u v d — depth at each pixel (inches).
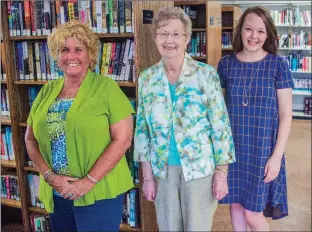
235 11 219.9
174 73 73.8
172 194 77.2
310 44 287.6
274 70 80.0
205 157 74.3
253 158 83.7
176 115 73.4
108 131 72.4
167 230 79.7
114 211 75.8
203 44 174.1
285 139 81.4
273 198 85.9
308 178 165.6
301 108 311.1
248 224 91.9
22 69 118.0
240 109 83.4
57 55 72.2
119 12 100.4
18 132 120.4
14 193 126.9
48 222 122.9
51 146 73.3
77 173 72.6
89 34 72.4
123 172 76.9
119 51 103.3
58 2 108.0
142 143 79.4
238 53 84.7
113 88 72.7
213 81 72.9
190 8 173.6
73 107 70.3
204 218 77.5
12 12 114.0
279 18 290.2
